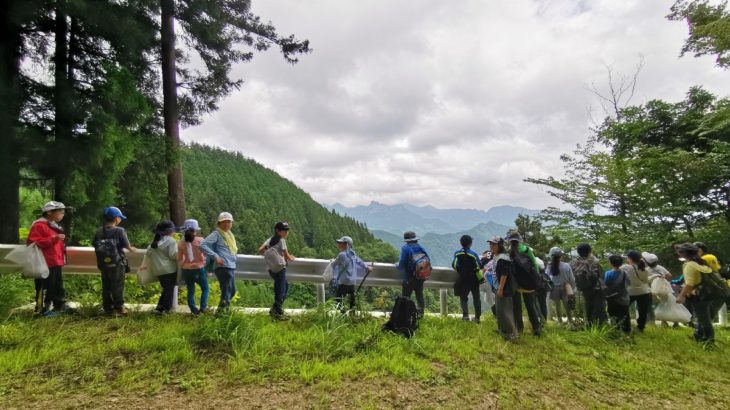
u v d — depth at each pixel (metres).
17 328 4.90
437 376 4.45
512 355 5.41
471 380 4.45
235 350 4.36
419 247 7.21
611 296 6.90
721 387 5.03
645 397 4.55
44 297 5.73
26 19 7.62
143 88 11.31
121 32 8.46
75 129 8.68
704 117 13.99
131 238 11.26
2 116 7.41
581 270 7.02
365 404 3.64
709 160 12.93
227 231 5.96
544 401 4.16
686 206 13.62
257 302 10.91
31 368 3.96
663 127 17.80
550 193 15.79
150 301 7.88
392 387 4.05
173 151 10.69
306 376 3.99
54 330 4.97
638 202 14.63
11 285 5.86
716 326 9.03
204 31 11.22
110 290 5.70
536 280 6.31
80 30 9.40
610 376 5.10
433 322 6.76
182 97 12.17
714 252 13.22
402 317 5.71
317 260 7.38
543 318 7.52
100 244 5.63
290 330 5.45
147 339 4.68
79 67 9.82
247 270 7.04
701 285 6.71
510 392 4.25
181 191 11.27
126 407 3.34
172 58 11.05
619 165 14.32
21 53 8.64
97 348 4.43
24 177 8.56
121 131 8.93
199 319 5.43
